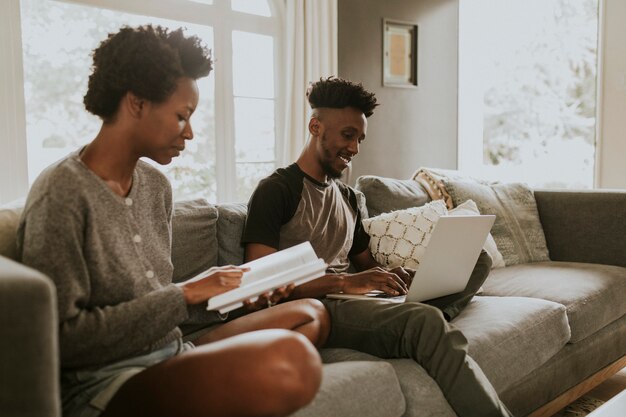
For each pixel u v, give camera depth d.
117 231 1.11
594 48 4.12
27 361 0.76
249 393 0.87
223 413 0.89
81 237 1.04
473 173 4.77
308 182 1.88
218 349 0.92
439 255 1.61
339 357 1.53
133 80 1.09
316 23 3.54
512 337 1.73
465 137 4.75
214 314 1.42
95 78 1.12
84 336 0.99
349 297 1.66
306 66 3.51
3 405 0.75
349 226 2.01
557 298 2.13
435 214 2.30
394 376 1.32
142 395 0.96
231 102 3.39
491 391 1.36
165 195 1.31
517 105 4.59
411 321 1.44
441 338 1.40
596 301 2.19
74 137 2.81
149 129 1.13
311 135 1.91
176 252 1.75
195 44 1.20
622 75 3.83
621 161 3.87
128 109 1.12
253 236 1.74
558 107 4.35
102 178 1.13
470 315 1.84
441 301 1.81
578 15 4.19
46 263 0.98
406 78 4.23
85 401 1.05
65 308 0.99
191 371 0.91
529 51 4.49
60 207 1.01
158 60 1.10
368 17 3.97
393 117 4.16
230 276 1.17
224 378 0.89
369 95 1.90
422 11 4.30
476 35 4.72
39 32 2.67
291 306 1.50
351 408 1.19
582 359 2.12
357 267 2.19
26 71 2.64
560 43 4.30
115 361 1.10
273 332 0.93
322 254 1.89
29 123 2.66
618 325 2.39
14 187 2.58
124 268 1.10
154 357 1.16
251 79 3.52
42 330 0.77
